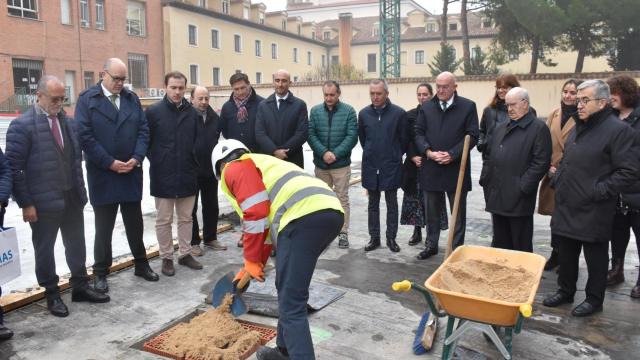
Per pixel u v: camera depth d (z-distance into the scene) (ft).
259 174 10.68
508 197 14.88
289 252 10.10
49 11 84.79
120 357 11.59
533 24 68.69
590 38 72.43
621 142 12.51
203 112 18.54
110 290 15.39
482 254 12.52
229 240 20.68
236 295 12.55
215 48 117.80
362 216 25.26
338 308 14.20
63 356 11.60
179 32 107.34
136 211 15.87
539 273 10.88
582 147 13.11
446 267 11.55
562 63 126.31
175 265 17.62
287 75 18.43
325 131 19.38
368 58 163.02
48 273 13.50
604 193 12.74
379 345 12.15
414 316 13.74
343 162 19.47
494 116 17.60
